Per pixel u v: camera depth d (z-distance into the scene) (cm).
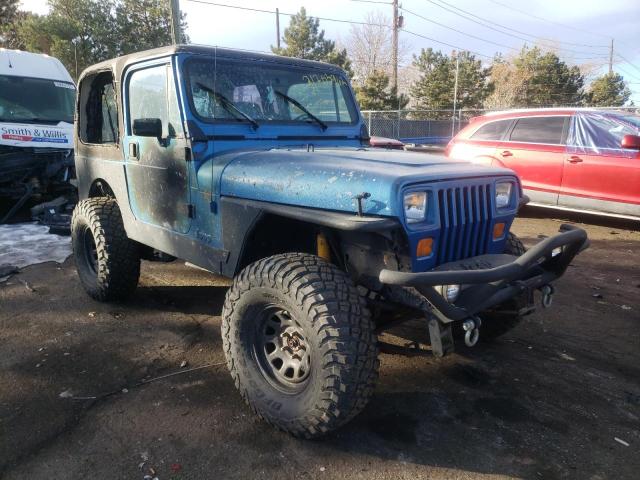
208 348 363
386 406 295
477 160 834
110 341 373
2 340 374
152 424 275
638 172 674
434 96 3578
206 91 333
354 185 246
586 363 349
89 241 453
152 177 360
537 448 259
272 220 293
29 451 252
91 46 2578
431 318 245
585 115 737
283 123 366
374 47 4203
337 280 246
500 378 328
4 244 643
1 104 849
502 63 4512
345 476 238
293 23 3027
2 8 2584
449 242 262
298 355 262
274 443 260
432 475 239
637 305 453
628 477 239
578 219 820
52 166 828
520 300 316
